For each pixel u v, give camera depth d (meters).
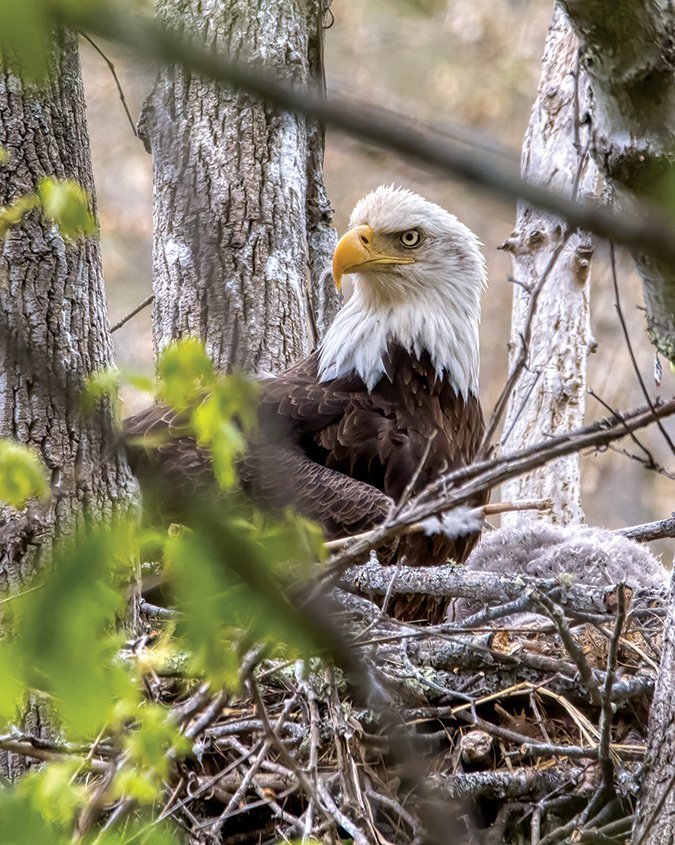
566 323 14.04
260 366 13.98
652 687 9.41
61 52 9.57
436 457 13.22
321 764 9.05
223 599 4.32
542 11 24.89
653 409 6.14
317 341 15.34
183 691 8.12
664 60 5.65
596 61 5.80
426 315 13.74
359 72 22.19
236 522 4.96
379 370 13.55
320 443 12.97
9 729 7.57
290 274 14.45
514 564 12.13
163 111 14.60
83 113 9.91
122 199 25.11
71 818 5.72
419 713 9.34
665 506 24.73
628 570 11.69
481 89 24.00
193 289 13.37
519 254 14.41
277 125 14.69
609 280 25.08
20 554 8.70
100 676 4.04
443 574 9.70
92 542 4.05
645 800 7.65
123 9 3.21
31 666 4.07
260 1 15.03
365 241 13.60
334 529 11.92
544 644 10.20
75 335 9.29
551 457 6.31
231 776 9.05
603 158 6.06
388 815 8.93
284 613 4.34
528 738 9.20
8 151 9.32
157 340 13.81
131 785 5.54
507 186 3.20
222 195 14.28
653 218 3.56
